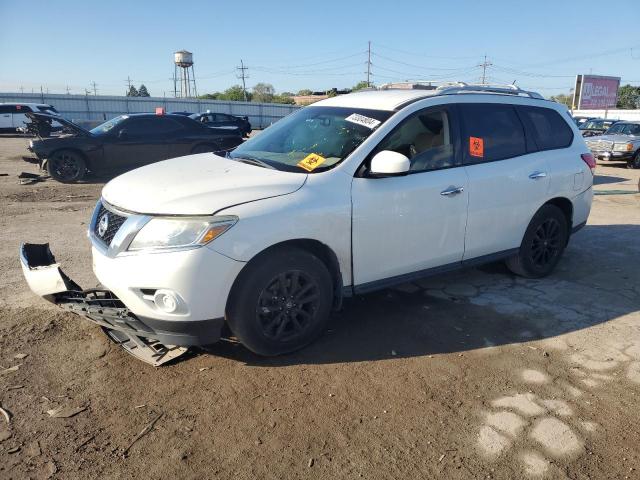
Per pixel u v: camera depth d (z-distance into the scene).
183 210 3.11
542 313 4.41
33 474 2.47
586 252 6.31
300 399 3.10
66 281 3.68
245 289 3.25
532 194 4.80
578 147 5.36
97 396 3.07
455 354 3.68
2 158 15.90
